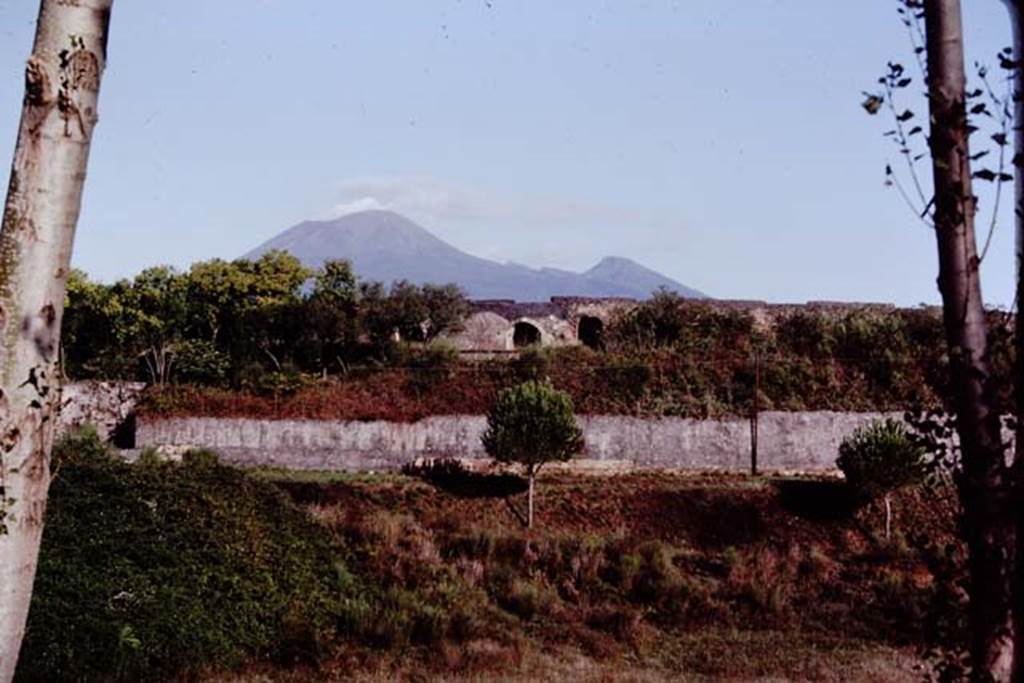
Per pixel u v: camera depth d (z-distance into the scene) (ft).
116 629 55.31
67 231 15.74
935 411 18.89
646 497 103.04
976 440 17.37
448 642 65.98
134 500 70.44
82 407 118.73
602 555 84.28
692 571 86.07
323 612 67.36
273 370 125.29
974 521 17.33
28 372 15.28
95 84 15.99
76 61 15.69
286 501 82.07
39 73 15.56
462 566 81.00
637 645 69.46
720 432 117.60
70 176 15.72
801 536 98.17
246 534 72.23
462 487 104.63
